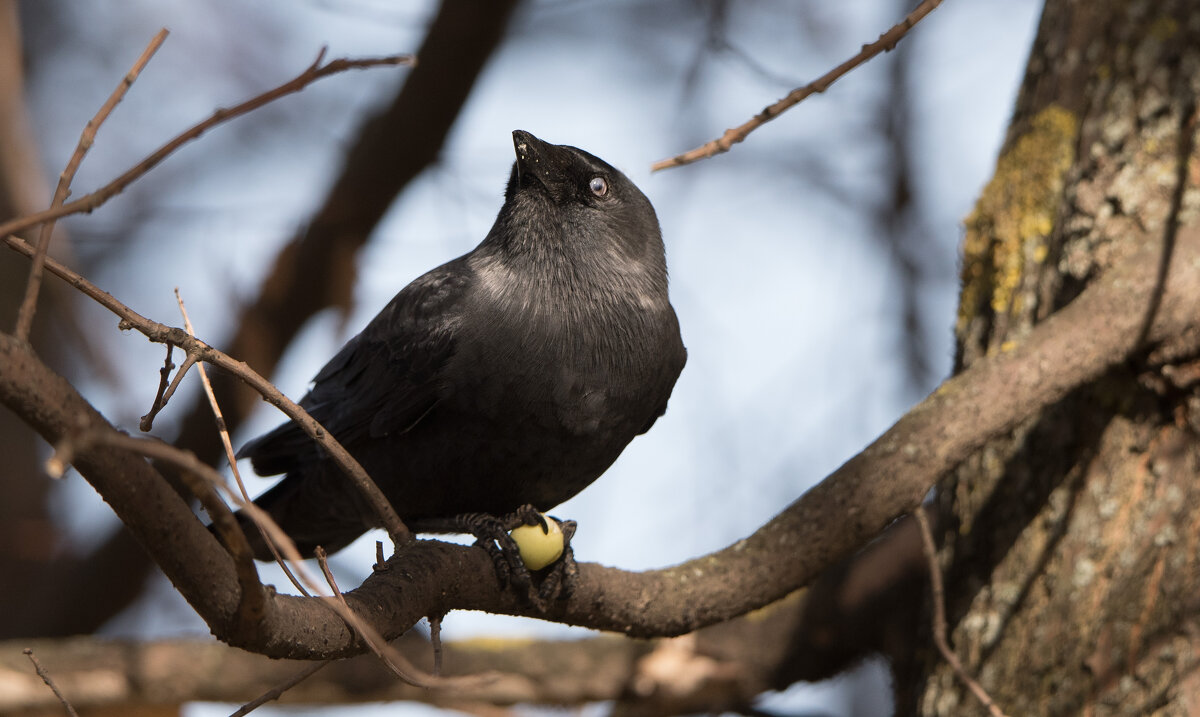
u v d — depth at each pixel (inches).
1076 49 356.2
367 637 203.8
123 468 189.6
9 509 596.7
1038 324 331.3
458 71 511.8
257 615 203.9
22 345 185.3
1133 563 305.9
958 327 370.0
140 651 425.7
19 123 499.8
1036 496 330.3
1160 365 307.1
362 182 530.6
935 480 303.1
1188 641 292.8
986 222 363.9
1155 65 332.5
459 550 273.9
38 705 416.8
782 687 445.4
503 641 445.4
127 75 203.8
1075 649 307.9
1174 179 320.5
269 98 195.9
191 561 198.7
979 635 330.0
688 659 442.6
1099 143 335.0
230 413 533.0
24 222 182.5
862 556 438.0
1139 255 311.0
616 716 451.8
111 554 551.5
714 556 306.7
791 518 304.8
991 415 303.3
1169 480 307.1
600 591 295.6
